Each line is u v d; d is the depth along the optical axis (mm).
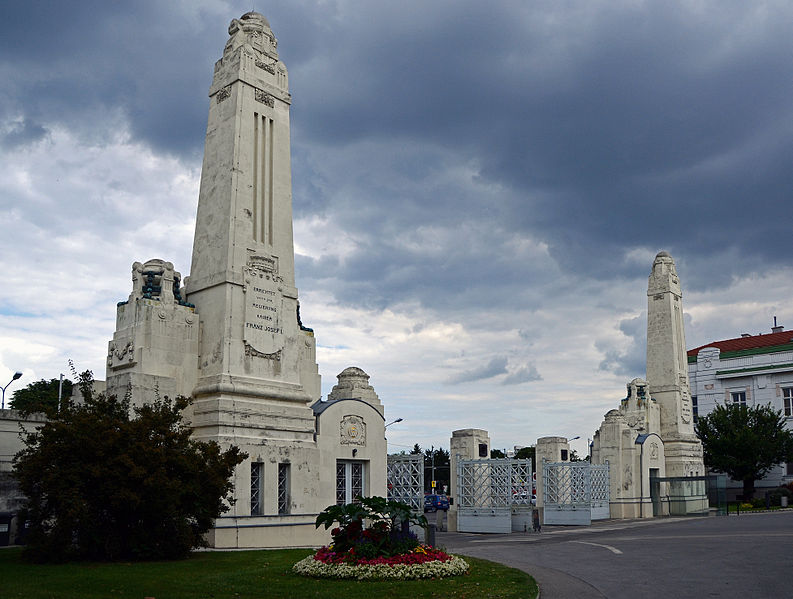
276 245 33219
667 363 66125
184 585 17875
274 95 34375
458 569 20234
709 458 70438
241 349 30516
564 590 18016
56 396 64062
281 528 29875
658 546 28562
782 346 75312
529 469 46625
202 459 23859
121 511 22453
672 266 68500
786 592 16734
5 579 18312
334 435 33781
